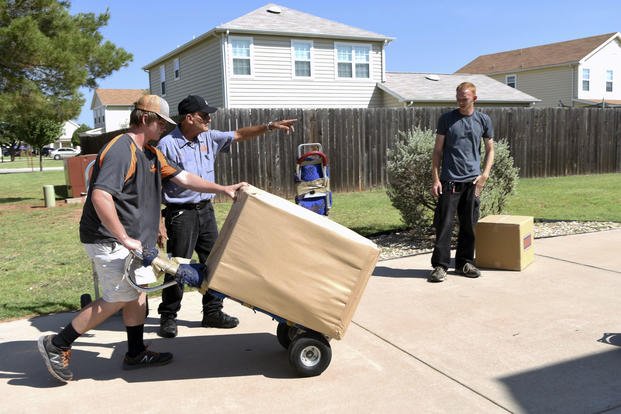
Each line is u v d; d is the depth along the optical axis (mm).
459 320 4195
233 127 12570
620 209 9711
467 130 5145
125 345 3904
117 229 2992
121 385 3252
